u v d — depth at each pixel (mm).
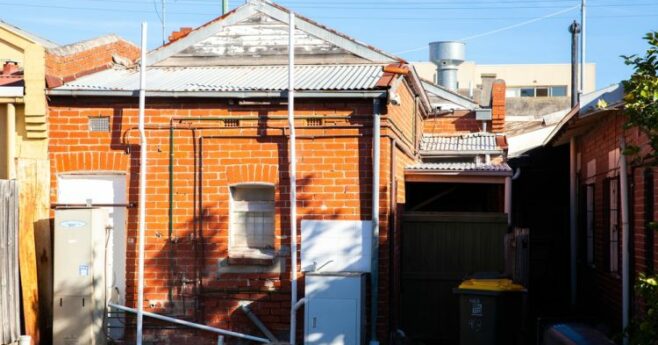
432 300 14445
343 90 12469
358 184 12625
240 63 15164
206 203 12930
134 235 13047
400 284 14430
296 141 12758
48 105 13133
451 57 25797
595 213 14594
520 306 12289
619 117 12062
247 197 13062
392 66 13281
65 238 12422
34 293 12352
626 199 11594
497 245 14391
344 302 11930
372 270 12445
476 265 14422
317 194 12695
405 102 15328
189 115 12969
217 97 12773
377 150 12500
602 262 13672
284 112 12789
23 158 12805
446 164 16719
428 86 19875
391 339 13102
